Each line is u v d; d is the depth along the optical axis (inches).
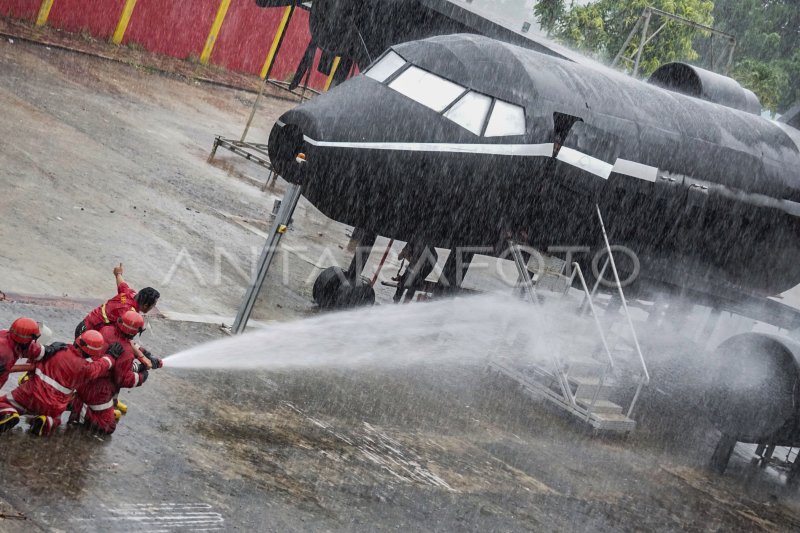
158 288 530.0
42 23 1205.7
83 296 466.0
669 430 610.2
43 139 758.5
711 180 629.0
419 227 561.3
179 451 343.6
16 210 561.6
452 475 414.3
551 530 392.5
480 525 372.8
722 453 558.3
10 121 771.4
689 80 748.0
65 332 410.0
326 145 502.9
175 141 979.3
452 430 470.9
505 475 436.1
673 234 639.1
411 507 367.6
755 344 550.3
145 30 1365.7
